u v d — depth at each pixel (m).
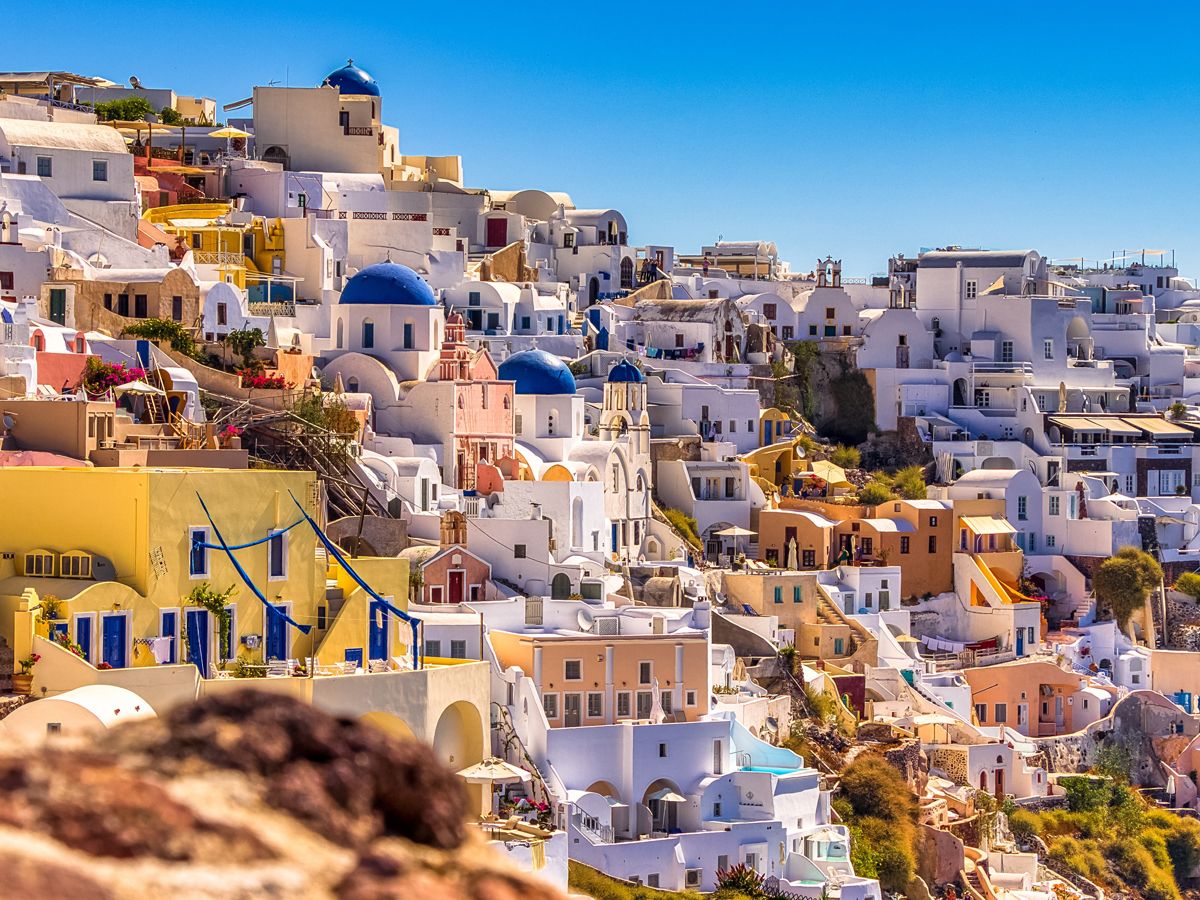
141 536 62.56
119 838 12.42
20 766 12.59
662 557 116.81
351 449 100.50
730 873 78.94
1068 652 126.75
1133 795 113.56
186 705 13.57
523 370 115.56
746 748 87.50
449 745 71.62
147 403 93.12
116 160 126.25
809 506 129.25
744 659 100.81
